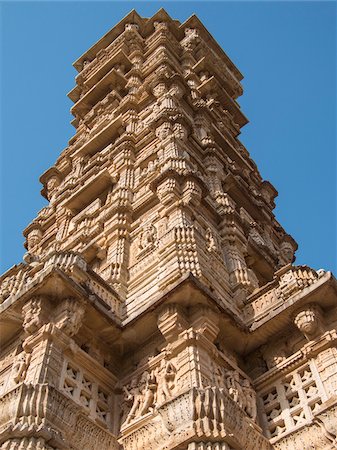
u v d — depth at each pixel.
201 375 12.59
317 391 13.17
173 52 41.38
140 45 43.41
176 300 14.20
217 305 14.35
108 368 14.87
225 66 46.81
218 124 34.69
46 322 14.12
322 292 14.26
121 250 19.73
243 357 15.57
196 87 38.31
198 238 17.44
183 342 13.40
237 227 22.20
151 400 13.27
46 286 14.43
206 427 11.15
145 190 22.89
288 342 14.96
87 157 33.06
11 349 15.42
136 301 16.52
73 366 13.74
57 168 35.59
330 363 13.29
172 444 11.16
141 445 12.41
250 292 18.17
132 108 32.66
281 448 12.55
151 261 18.00
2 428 11.60
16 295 14.94
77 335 14.60
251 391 14.16
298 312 14.52
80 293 14.55
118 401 14.20
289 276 16.17
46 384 12.20
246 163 33.84
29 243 29.55
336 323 14.20
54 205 30.95
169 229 17.89
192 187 20.33
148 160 25.55
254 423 13.03
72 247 22.89
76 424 12.32
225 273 18.83
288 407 13.50
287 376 14.17
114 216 21.91
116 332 15.05
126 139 28.12
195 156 26.56
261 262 21.73
